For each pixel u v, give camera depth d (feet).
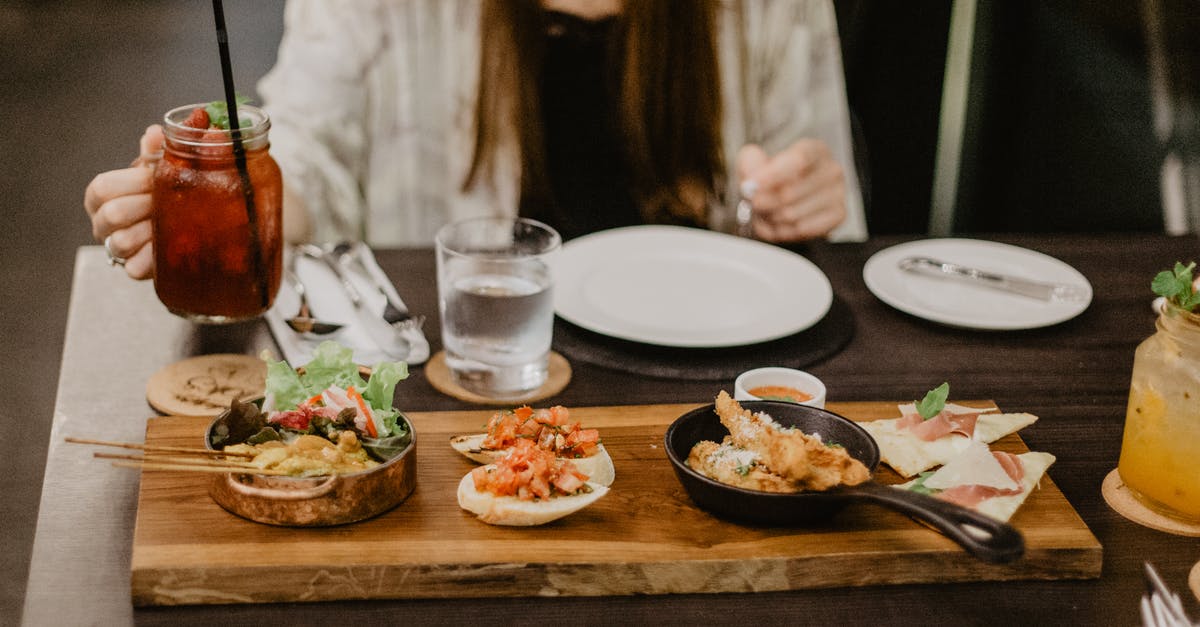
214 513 4.33
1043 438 5.30
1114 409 5.60
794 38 9.68
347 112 9.20
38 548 4.27
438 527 4.33
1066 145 11.06
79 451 4.89
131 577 3.97
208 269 5.23
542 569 4.13
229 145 5.07
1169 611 3.95
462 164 9.55
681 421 4.63
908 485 4.67
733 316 6.23
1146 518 4.68
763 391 5.19
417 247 7.11
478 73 8.79
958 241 7.42
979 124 10.69
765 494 4.23
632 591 4.20
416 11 9.25
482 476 4.45
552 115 9.09
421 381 5.58
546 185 8.97
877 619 4.12
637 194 9.08
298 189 8.50
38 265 14.84
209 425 4.73
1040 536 4.37
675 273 6.73
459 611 4.09
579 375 5.71
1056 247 7.54
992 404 5.51
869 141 11.21
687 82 8.63
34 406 11.84
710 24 8.49
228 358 5.73
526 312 5.34
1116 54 11.01
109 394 5.36
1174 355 4.50
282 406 4.65
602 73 8.96
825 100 9.86
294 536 4.21
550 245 5.67
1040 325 6.28
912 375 5.84
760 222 7.57
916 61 10.73
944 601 4.23
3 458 10.91
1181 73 11.07
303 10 9.34
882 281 6.81
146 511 4.30
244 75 21.90
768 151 9.89
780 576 4.23
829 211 7.52
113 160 18.12
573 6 8.73
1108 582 4.34
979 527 3.81
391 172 9.62
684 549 4.23
